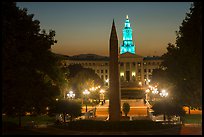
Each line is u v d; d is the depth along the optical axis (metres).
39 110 45.53
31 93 40.62
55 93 46.44
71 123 41.03
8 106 38.72
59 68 59.25
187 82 52.81
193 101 53.06
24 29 40.66
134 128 38.28
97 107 88.81
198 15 44.03
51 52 49.78
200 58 44.22
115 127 38.31
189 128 39.59
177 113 49.72
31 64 42.44
